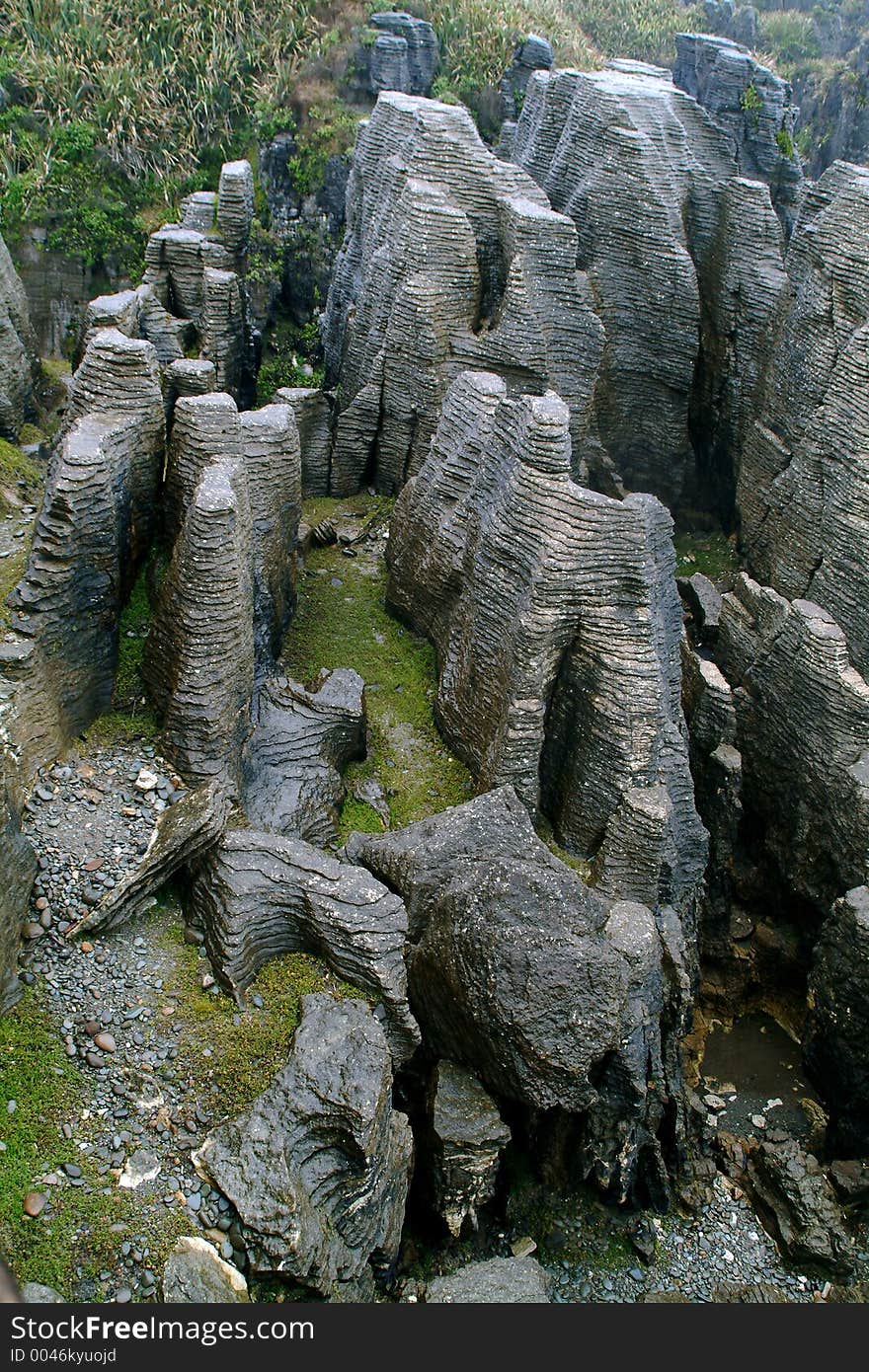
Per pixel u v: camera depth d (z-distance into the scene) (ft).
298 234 109.50
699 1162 53.21
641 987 46.16
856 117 147.54
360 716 53.01
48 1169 35.60
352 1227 37.91
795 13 174.40
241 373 77.56
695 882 54.85
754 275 75.46
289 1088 37.58
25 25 121.39
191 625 46.01
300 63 119.24
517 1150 48.65
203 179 117.91
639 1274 47.73
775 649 61.11
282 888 42.68
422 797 53.62
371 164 78.79
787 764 60.85
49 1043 38.65
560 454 48.93
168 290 74.79
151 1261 33.83
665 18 160.35
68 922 41.70
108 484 46.88
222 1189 35.29
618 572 49.14
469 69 124.16
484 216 70.28
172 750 47.24
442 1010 45.80
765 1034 60.95
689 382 77.05
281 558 57.06
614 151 73.51
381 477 72.79
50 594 46.01
